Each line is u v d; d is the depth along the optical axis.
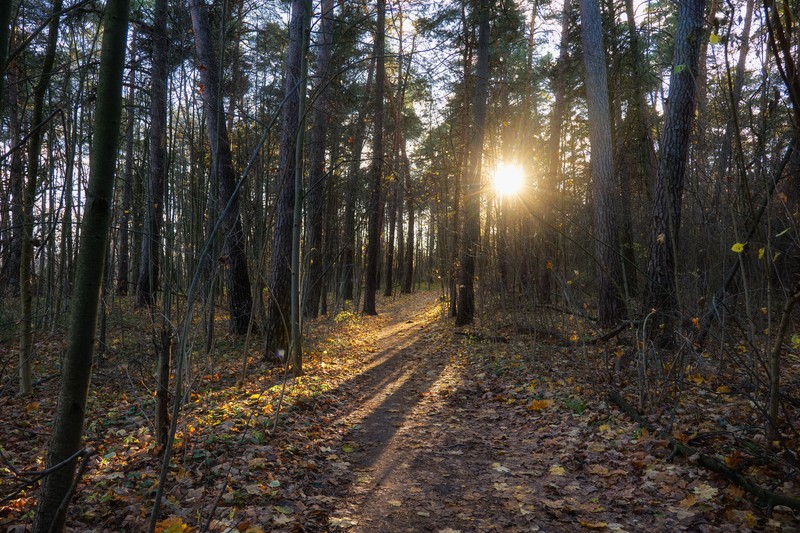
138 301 12.81
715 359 6.34
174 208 7.76
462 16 13.84
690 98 7.23
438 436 5.32
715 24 2.77
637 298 8.84
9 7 1.65
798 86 2.22
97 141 1.85
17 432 5.30
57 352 8.78
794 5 2.63
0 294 6.42
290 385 7.17
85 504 3.41
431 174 18.70
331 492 3.89
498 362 8.80
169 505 3.36
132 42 8.00
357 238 21.62
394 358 10.89
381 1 7.81
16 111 6.31
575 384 6.60
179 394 2.45
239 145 9.91
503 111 14.88
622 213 12.21
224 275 12.16
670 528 3.10
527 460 4.51
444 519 3.43
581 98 16.45
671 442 4.18
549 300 10.67
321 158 12.11
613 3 13.66
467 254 13.05
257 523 3.17
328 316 17.66
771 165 4.09
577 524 3.28
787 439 3.90
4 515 3.30
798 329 7.43
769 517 3.06
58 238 7.52
